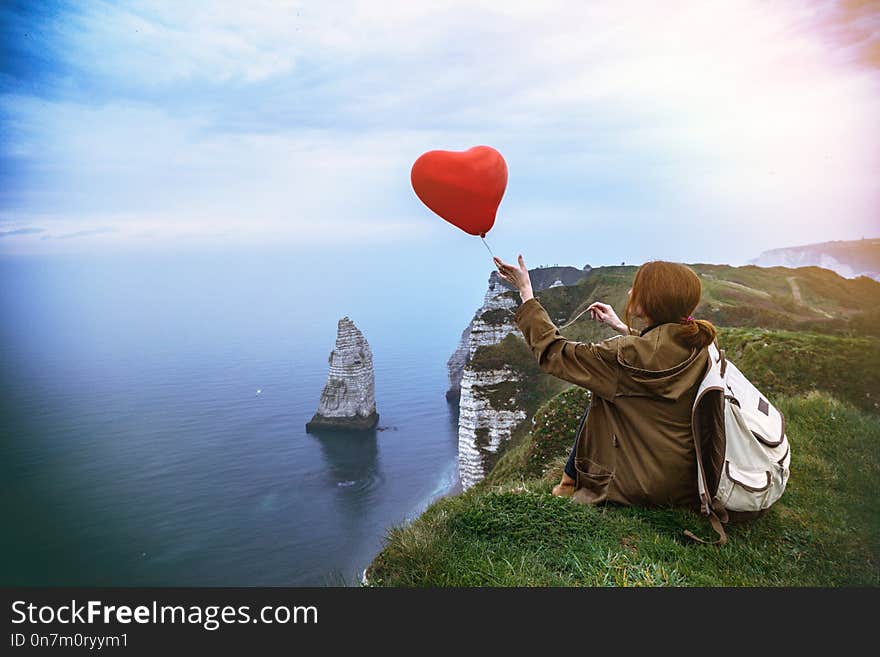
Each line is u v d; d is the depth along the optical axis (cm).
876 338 1477
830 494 599
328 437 14425
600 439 512
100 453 6028
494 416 6556
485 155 474
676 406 458
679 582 409
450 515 514
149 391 12406
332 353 15488
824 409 837
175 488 8400
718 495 457
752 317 5641
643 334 468
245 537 7119
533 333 471
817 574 451
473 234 496
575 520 474
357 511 9444
